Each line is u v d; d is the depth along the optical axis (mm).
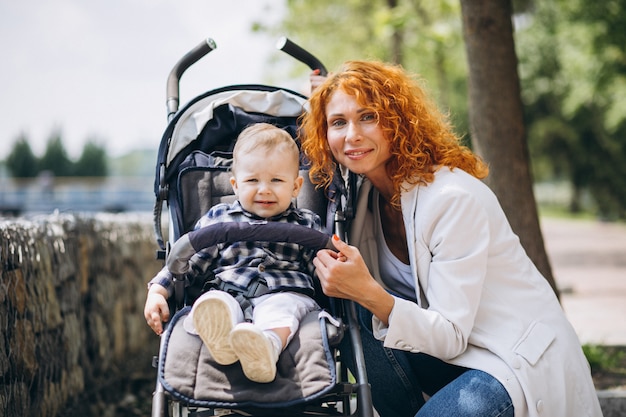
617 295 8844
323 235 2393
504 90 4316
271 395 2061
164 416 2070
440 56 12891
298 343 2205
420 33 10703
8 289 3113
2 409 2943
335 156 2732
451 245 2496
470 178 2660
